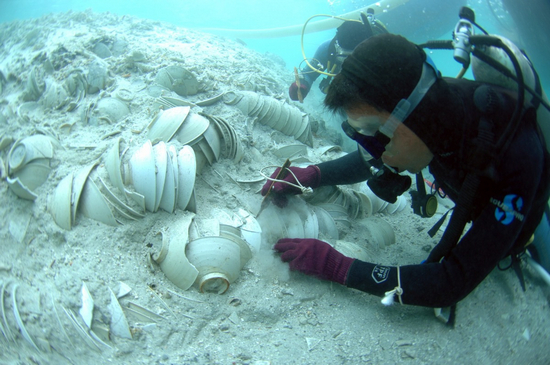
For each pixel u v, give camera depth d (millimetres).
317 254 1478
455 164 1192
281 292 1477
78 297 1253
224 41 4449
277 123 2453
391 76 1033
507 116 1111
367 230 1927
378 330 1406
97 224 1468
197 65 2658
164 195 1542
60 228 1460
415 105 1052
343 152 2680
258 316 1399
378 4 5648
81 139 1891
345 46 3395
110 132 1886
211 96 2381
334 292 1538
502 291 1629
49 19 4301
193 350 1234
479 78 1292
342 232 1883
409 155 1203
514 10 5844
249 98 2373
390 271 1360
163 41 3408
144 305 1298
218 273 1384
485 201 1203
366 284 1385
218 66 2834
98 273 1338
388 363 1276
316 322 1412
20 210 1576
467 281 1227
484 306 1549
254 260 1550
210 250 1399
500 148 1097
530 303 1616
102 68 2363
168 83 2270
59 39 3248
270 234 1671
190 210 1606
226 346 1271
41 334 1155
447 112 1066
